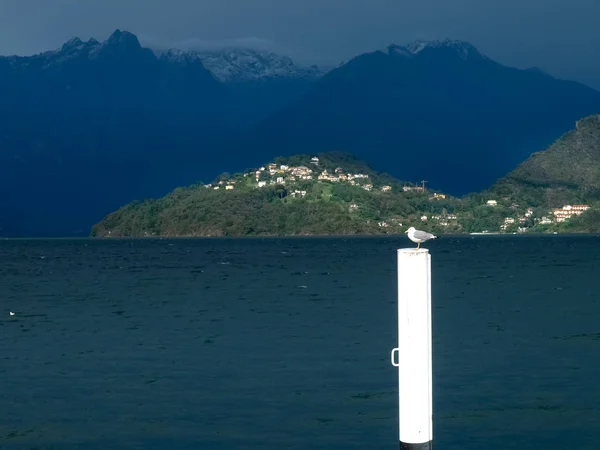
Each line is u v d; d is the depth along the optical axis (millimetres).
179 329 69062
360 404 40562
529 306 86250
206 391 43844
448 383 45438
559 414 38562
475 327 68438
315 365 50781
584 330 65875
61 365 51906
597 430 36031
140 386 45312
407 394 17438
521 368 49531
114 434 36000
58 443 34844
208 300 96938
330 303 91312
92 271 169875
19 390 44594
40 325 73188
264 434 35719
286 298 98438
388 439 34750
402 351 17469
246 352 56031
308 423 37281
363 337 62656
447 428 36594
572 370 48688
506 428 36531
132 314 81938
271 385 45094
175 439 35188
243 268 174250
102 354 56031
